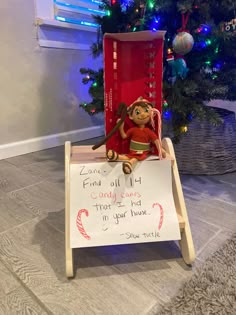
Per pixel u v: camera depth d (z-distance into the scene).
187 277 0.72
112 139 0.78
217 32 1.07
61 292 0.68
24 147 1.71
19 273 0.74
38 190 1.23
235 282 0.69
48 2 1.65
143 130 0.77
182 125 1.16
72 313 0.62
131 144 0.77
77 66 1.90
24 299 0.66
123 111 0.73
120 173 0.75
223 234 0.90
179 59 1.05
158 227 0.73
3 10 1.48
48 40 1.70
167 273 0.74
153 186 0.76
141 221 0.74
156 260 0.79
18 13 1.54
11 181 1.32
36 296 0.67
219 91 1.13
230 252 0.80
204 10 1.07
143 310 0.63
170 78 1.18
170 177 0.77
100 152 0.84
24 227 0.95
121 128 0.77
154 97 0.79
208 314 0.61
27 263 0.78
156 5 1.06
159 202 0.76
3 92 1.57
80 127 2.01
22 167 1.50
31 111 1.71
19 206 1.09
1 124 1.59
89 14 1.85
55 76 1.79
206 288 0.67
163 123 1.24
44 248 0.84
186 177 1.35
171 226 0.74
